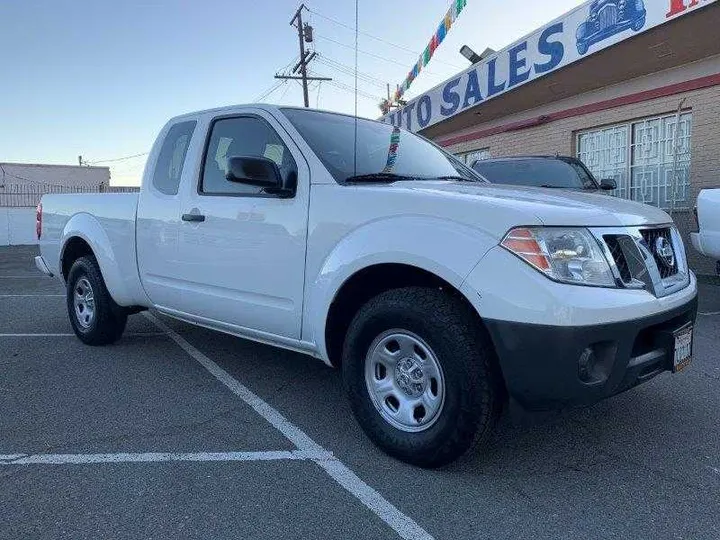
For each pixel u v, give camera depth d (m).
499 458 3.22
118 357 5.23
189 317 4.51
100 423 3.74
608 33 10.07
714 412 3.86
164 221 4.52
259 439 3.50
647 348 3.07
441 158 4.55
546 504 2.77
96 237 5.19
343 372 3.37
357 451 3.33
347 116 4.44
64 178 42.78
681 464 3.16
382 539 2.51
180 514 2.69
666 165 10.54
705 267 9.69
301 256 3.53
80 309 5.67
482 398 2.81
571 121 12.41
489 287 2.73
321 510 2.72
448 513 2.69
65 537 2.51
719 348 5.32
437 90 15.97
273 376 4.69
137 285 4.89
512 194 3.29
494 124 14.91
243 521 2.63
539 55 11.80
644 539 2.49
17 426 3.69
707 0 8.27
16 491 2.89
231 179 3.63
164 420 3.79
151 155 4.87
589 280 2.77
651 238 3.27
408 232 3.02
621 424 3.67
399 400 3.15
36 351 5.46
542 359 2.66
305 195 3.57
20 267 14.86
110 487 2.93
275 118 3.96
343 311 3.48
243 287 3.91
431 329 2.90
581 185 8.30
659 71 10.40
